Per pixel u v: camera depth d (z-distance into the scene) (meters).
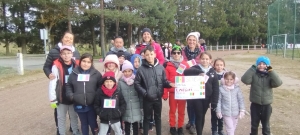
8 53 30.20
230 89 4.24
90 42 37.06
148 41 5.19
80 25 33.78
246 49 49.53
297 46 19.30
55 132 4.94
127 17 24.97
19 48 35.53
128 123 4.39
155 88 4.10
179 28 49.69
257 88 4.16
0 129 5.11
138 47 5.29
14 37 28.47
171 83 4.25
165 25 36.12
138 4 26.66
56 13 26.88
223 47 48.56
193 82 4.18
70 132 4.89
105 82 3.96
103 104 3.98
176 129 4.83
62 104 4.29
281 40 22.12
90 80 4.08
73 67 4.39
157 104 4.20
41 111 6.36
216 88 4.23
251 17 55.00
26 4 28.05
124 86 4.31
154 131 4.82
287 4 20.67
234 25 55.50
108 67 4.41
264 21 55.31
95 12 24.61
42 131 5.00
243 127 4.95
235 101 4.24
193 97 4.19
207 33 50.56
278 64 15.62
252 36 53.91
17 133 4.89
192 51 5.00
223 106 4.25
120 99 4.11
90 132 4.80
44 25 28.94
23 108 6.64
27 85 9.86
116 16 24.62
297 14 19.05
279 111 5.89
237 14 53.75
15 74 12.09
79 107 4.08
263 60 4.07
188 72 4.34
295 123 5.09
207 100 4.29
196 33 5.03
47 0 25.34
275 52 23.91
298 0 19.00
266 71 4.10
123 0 26.34
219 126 4.55
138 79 4.10
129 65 4.32
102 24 27.28
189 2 49.19
